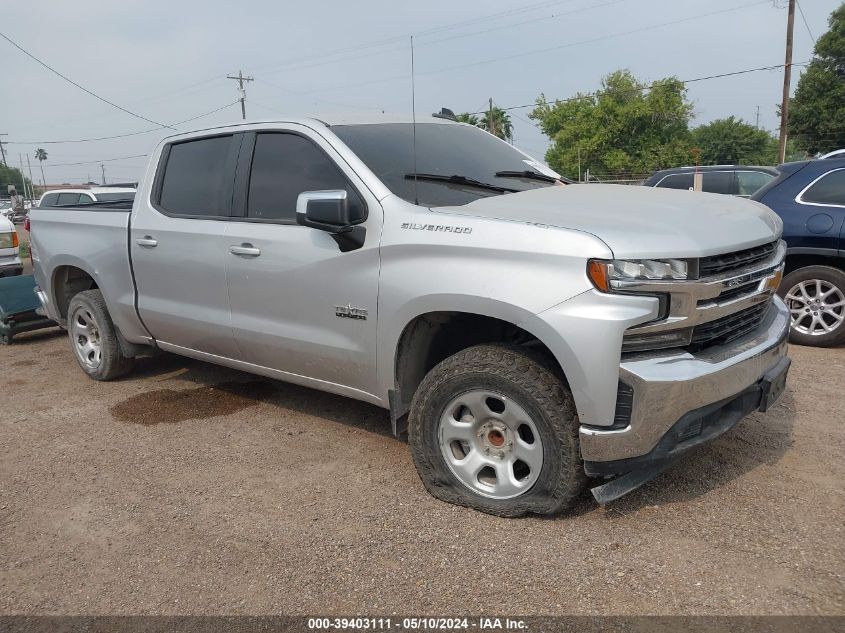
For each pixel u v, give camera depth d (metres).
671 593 2.62
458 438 3.29
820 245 5.66
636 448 2.83
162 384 5.53
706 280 2.86
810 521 3.07
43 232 5.75
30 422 4.78
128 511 3.45
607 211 3.17
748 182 10.24
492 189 3.79
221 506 3.46
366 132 3.91
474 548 2.98
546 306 2.84
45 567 3.00
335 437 4.29
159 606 2.70
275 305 3.93
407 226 3.30
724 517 3.13
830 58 42.59
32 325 7.25
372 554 2.98
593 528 3.08
